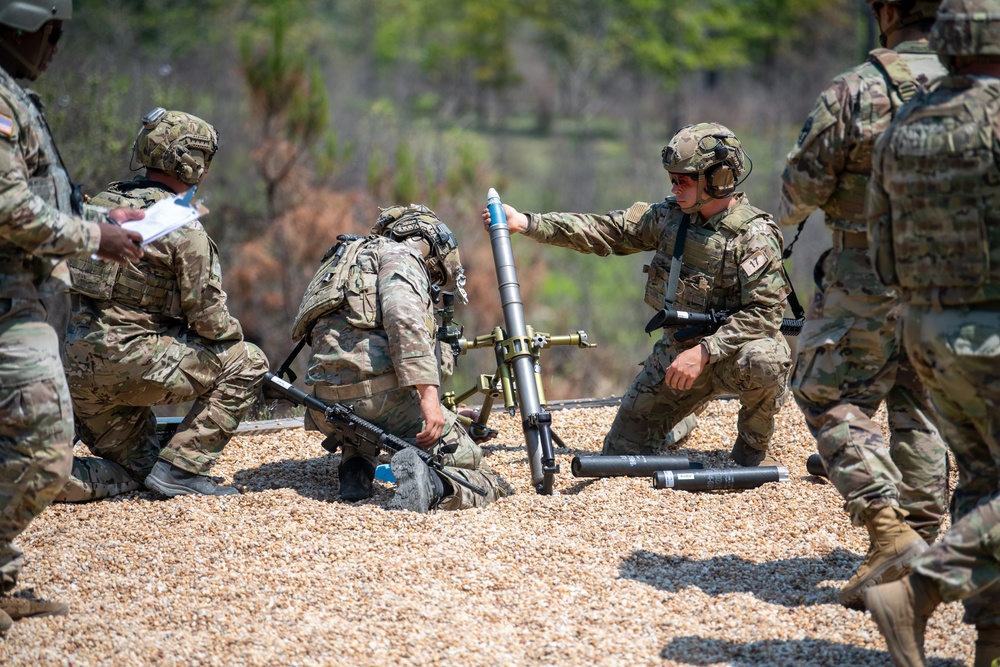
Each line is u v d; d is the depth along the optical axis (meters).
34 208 7.52
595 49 89.88
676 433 13.23
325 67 73.69
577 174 68.06
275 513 10.44
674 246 11.72
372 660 7.74
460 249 31.98
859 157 8.15
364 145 39.03
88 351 10.60
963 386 7.16
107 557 9.59
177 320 11.09
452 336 11.59
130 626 8.30
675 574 9.29
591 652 7.89
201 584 9.03
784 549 9.78
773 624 8.30
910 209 7.13
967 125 6.89
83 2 50.88
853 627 8.21
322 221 29.16
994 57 7.04
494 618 8.41
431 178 30.78
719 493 11.45
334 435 11.55
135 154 10.91
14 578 8.27
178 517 10.51
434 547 9.66
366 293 10.81
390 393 10.82
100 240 8.02
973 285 6.98
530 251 44.41
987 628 7.37
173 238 10.58
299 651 7.85
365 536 9.92
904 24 8.39
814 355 8.49
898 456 8.88
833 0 89.25
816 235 44.59
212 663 7.68
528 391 11.61
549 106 103.75
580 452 13.30
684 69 89.56
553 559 9.55
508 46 97.38
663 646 7.99
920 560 6.99
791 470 12.40
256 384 11.44
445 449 10.92
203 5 60.59
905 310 7.49
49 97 26.56
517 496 11.01
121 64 45.28
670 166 11.17
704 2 94.12
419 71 92.50
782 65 92.25
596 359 39.06
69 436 8.08
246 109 35.88
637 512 10.65
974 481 7.66
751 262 11.36
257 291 30.14
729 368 11.65
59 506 10.83
